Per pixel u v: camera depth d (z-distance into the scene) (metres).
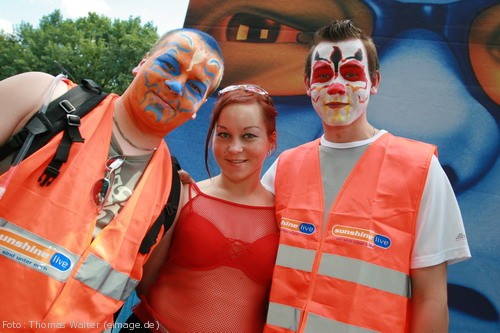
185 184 2.52
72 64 27.83
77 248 1.86
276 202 2.51
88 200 1.93
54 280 1.77
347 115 2.40
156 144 2.35
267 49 5.16
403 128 4.66
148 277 2.46
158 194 2.20
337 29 2.51
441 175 2.21
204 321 2.16
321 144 2.60
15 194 1.80
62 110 1.95
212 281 2.22
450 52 4.75
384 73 4.85
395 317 2.05
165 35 2.41
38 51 29.12
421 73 4.77
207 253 2.23
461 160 4.48
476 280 4.16
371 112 4.76
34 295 1.73
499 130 4.45
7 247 1.75
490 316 4.06
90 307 1.85
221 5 5.38
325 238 2.26
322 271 2.19
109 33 33.19
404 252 2.12
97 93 2.14
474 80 4.63
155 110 2.20
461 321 4.11
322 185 2.41
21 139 1.87
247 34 5.25
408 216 2.15
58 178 1.87
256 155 2.40
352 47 2.46
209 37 2.43
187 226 2.30
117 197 2.08
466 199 4.38
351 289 2.10
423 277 2.12
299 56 5.05
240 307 2.21
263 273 2.29
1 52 28.94
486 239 4.25
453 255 2.08
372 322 2.04
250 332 2.21
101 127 2.06
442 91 4.68
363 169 2.35
